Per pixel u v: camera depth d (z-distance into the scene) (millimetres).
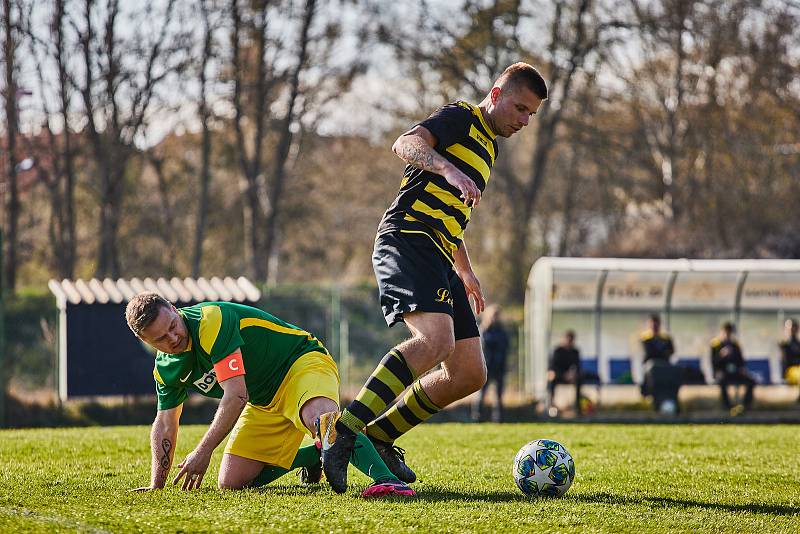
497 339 33219
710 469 12672
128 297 32469
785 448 15805
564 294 36531
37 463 12828
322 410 9914
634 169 75438
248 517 8336
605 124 67688
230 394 9773
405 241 9477
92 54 51188
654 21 58594
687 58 63031
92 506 8953
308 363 10289
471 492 10336
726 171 67312
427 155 9227
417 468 12672
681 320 37438
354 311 49625
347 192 86188
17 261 56031
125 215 68188
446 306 9391
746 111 64688
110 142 53812
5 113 50344
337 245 86875
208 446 9938
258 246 71875
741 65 63125
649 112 65812
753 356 37469
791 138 65000
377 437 10219
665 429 20859
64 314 31859
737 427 22578
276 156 71375
